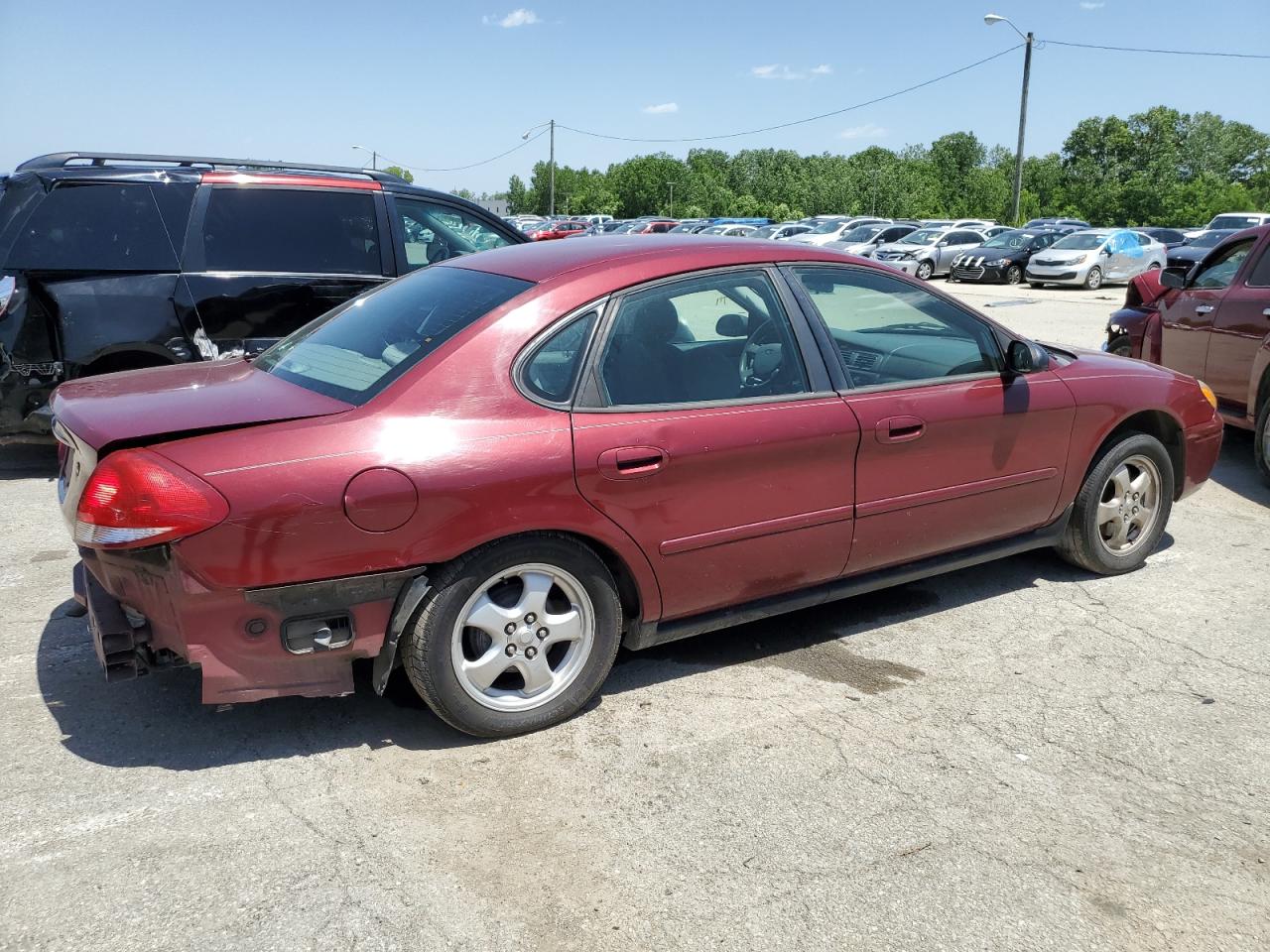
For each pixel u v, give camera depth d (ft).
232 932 7.66
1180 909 8.10
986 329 13.25
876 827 9.12
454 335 10.09
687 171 352.28
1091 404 13.96
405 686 11.66
